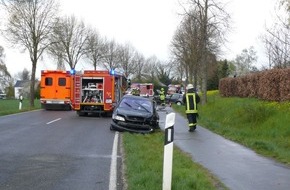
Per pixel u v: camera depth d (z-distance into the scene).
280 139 14.43
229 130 17.50
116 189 7.47
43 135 15.57
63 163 9.97
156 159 10.05
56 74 32.97
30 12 34.25
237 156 11.43
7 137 14.75
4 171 8.88
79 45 59.53
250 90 28.52
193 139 15.24
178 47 53.94
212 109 28.41
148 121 17.23
